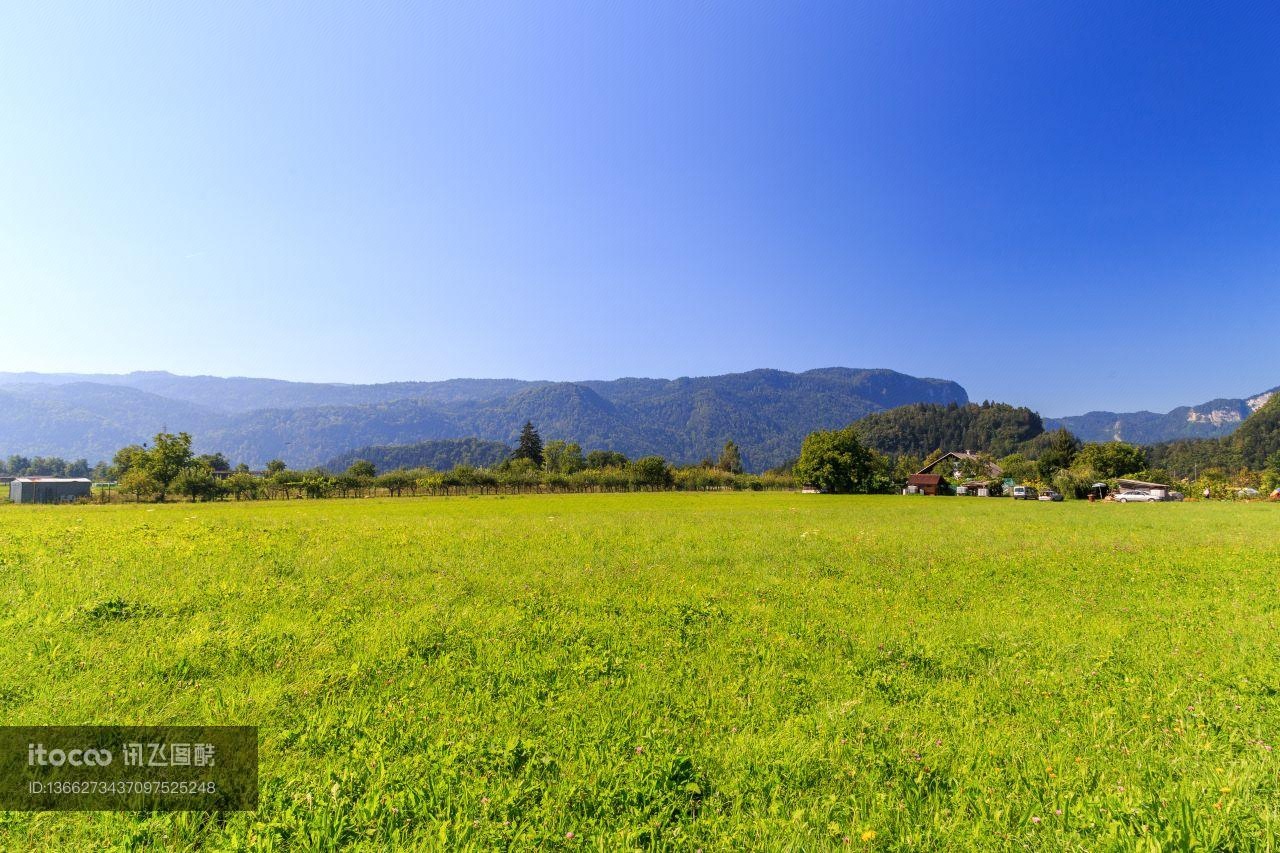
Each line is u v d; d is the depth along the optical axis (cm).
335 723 653
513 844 447
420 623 1048
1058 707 710
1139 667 851
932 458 18250
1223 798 488
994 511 4797
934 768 562
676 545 2192
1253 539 2464
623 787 518
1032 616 1164
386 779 531
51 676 757
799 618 1134
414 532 2625
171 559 1641
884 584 1494
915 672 840
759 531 2778
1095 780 541
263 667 822
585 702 718
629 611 1170
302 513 4731
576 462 15275
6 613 1059
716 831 465
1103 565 1784
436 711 687
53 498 8800
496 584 1418
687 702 721
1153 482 9456
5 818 479
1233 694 739
